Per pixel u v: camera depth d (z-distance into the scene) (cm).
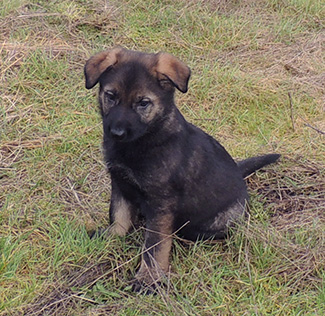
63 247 185
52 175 204
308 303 174
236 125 227
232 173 191
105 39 252
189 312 172
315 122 229
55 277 179
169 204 181
